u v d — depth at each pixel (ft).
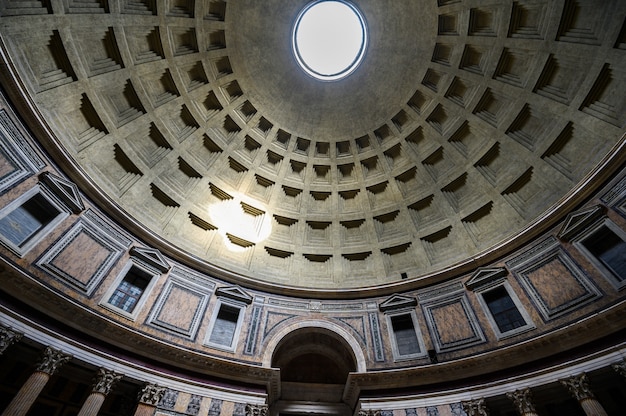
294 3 62.49
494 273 53.47
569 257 46.91
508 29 52.60
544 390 42.57
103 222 51.01
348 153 75.97
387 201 73.05
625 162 43.09
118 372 42.68
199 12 57.06
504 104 58.29
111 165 55.83
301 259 70.85
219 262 63.46
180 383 46.91
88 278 45.85
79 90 49.42
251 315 59.16
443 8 57.21
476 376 47.29
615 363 37.24
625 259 41.55
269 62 66.90
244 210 71.67
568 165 51.90
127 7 49.85
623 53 42.91
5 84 40.22
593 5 44.01
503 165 60.64
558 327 44.11
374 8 62.59
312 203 76.02
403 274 65.87
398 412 47.88
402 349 55.31
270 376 51.72
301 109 72.49
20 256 39.52
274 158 74.79
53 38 44.91
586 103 48.42
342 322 60.59
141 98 56.90
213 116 66.64
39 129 43.93
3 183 39.50
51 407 43.73
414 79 66.33
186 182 65.51
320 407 60.90
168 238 59.62
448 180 66.64
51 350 38.19
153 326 49.44
